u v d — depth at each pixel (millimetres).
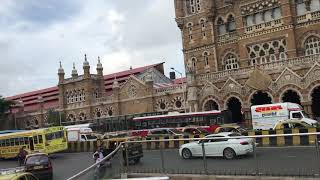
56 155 54562
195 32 73750
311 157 17953
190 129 53031
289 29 61406
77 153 55250
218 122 56969
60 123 95875
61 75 101000
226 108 62188
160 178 11703
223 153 20641
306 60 55344
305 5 60875
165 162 22344
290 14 61312
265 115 50406
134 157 22906
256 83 58625
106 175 15484
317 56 54531
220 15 71000
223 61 70500
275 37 62750
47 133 49625
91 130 68562
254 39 64938
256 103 62688
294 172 18344
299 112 48719
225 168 20438
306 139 18359
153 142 22906
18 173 18469
